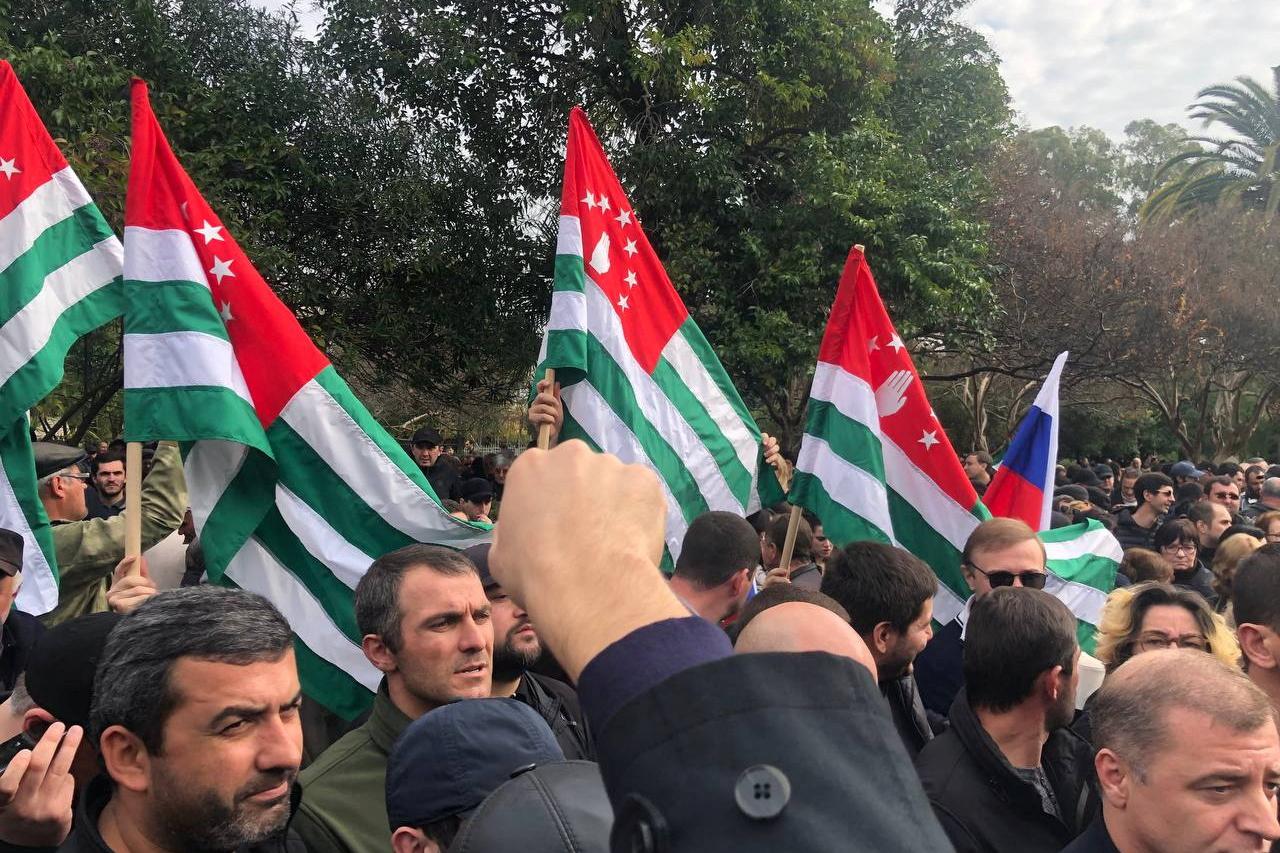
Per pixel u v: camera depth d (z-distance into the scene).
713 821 0.69
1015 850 2.51
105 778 1.93
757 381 13.38
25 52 9.35
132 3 10.91
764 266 12.34
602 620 0.78
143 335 3.63
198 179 10.64
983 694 2.68
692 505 4.88
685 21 12.54
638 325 4.87
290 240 13.10
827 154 12.11
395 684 2.80
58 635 2.24
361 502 3.79
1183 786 1.95
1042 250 19.72
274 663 1.85
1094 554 5.38
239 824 1.80
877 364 5.08
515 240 13.63
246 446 3.74
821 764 0.71
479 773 1.75
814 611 2.33
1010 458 5.62
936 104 15.21
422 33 12.63
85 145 8.91
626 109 13.09
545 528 0.82
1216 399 30.58
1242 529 6.26
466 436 22.38
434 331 13.86
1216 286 22.00
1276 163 28.53
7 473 3.60
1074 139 32.62
